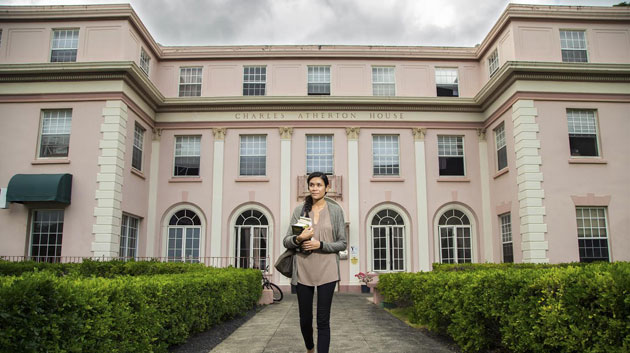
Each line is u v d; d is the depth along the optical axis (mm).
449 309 6906
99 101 16047
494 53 18672
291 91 19531
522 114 16000
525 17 16891
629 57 16984
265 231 18594
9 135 15992
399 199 18750
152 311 5445
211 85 19609
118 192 15773
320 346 4547
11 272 11719
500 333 6070
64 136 16094
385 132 19219
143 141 18328
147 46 18609
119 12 16516
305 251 4766
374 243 18594
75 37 16828
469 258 18500
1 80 16172
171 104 18953
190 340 7219
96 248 15094
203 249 18281
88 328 4066
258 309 11586
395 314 10430
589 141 16250
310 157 19141
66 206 15438
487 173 18875
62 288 3914
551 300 4809
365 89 19625
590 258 15469
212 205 18531
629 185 15891
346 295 16250
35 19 16656
